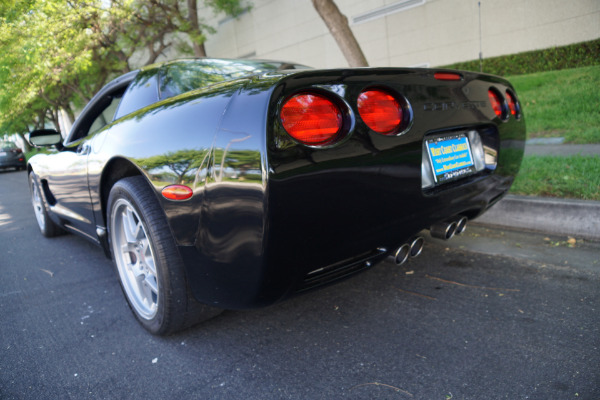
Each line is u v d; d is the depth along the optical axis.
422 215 1.62
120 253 2.07
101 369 1.68
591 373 1.38
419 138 1.54
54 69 9.58
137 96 2.13
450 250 2.60
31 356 1.83
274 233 1.25
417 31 10.95
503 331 1.68
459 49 10.20
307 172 1.25
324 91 1.31
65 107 20.08
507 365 1.46
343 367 1.54
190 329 1.93
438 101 1.65
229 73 2.21
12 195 8.16
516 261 2.34
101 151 2.05
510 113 2.08
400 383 1.42
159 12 12.09
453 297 2.00
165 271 1.65
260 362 1.62
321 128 1.29
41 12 8.37
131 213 1.92
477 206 1.95
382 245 1.56
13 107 10.53
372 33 12.02
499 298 1.95
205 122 1.44
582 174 3.14
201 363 1.66
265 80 1.35
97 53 12.77
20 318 2.25
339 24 5.36
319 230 1.33
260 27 15.38
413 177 1.53
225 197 1.32
